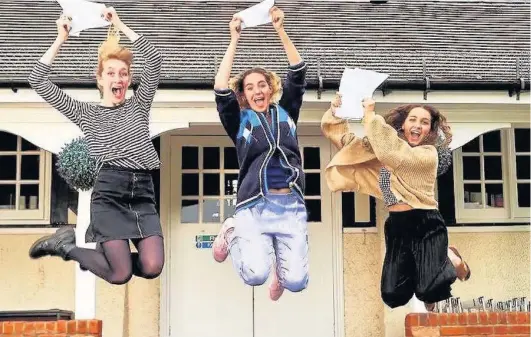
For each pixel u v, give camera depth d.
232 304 9.66
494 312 8.27
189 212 9.77
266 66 8.70
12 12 10.73
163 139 9.76
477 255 9.73
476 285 9.68
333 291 9.73
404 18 11.34
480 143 9.91
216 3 11.55
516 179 9.91
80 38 9.48
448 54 9.45
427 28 10.86
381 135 6.59
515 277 9.74
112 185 6.06
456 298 8.84
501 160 9.95
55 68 8.35
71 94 7.91
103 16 6.16
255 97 6.32
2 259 9.40
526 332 8.20
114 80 6.16
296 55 6.39
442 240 6.76
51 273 9.42
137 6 11.25
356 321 9.70
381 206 9.62
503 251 9.76
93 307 8.05
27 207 9.53
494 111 8.23
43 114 7.82
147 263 6.01
